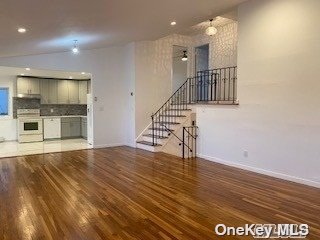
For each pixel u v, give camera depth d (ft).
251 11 15.46
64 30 14.84
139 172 15.93
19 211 10.25
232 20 21.94
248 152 16.06
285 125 14.01
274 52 14.37
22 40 15.65
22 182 14.02
